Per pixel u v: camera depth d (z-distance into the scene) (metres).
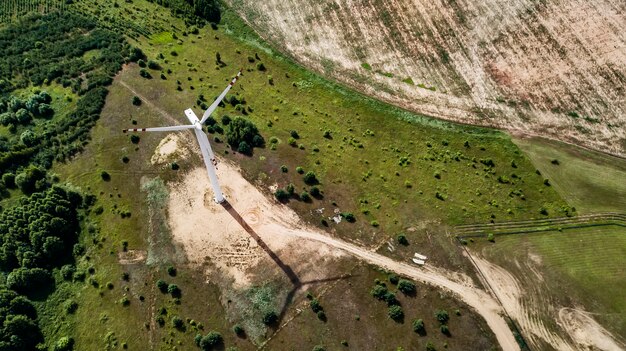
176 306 70.81
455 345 65.31
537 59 98.88
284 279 72.06
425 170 84.38
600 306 68.19
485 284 70.94
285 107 95.06
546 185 81.50
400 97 95.56
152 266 75.06
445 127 90.31
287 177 84.00
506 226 76.88
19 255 74.56
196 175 85.25
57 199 80.62
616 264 71.94
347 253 74.50
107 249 77.62
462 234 76.38
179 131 91.75
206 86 99.19
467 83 96.69
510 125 90.06
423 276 71.81
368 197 81.25
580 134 88.12
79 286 74.38
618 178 81.75
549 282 70.75
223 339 67.50
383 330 66.94
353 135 90.12
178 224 79.19
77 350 68.88
